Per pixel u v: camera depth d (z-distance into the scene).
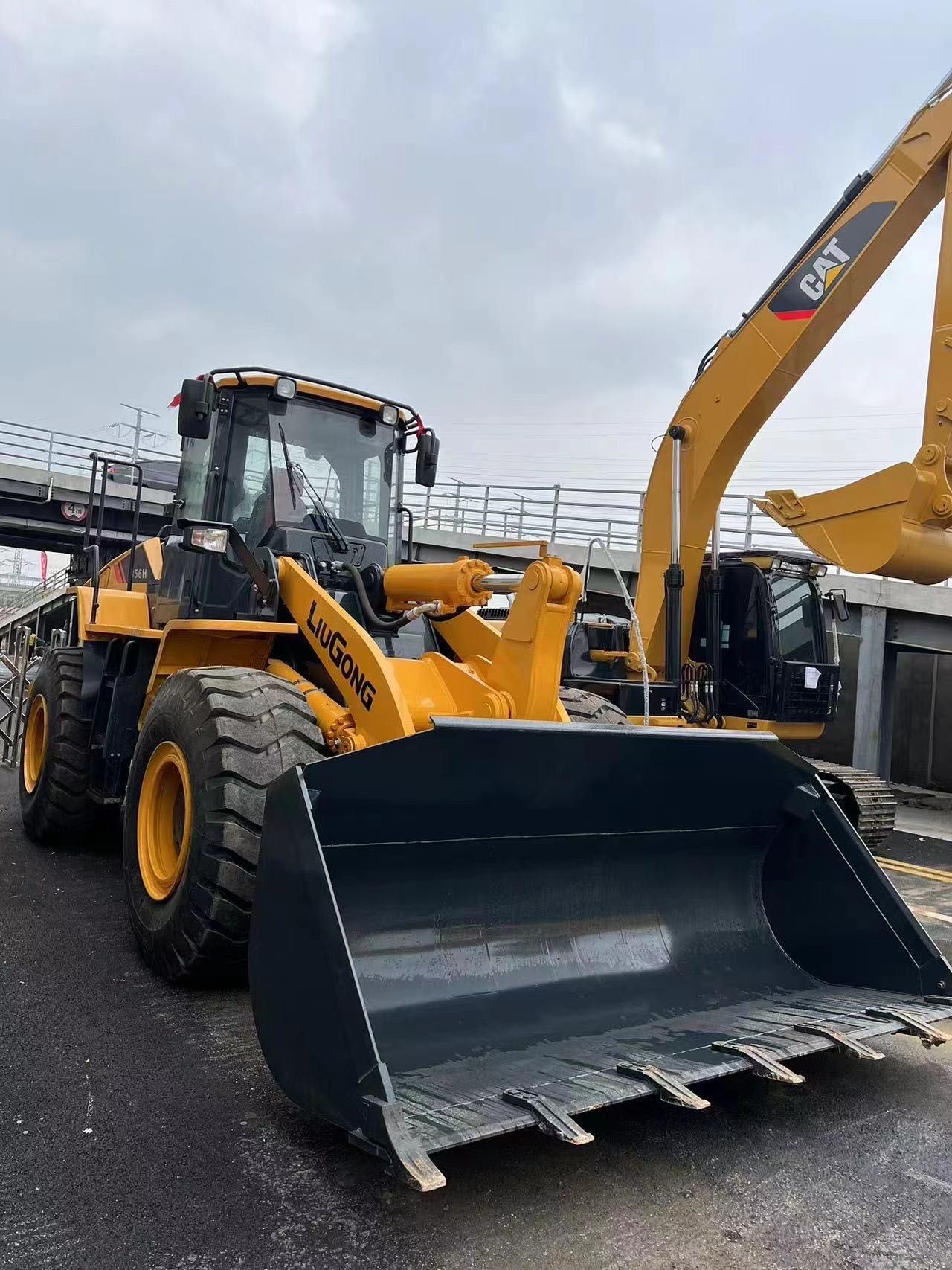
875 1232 2.71
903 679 16.55
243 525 5.49
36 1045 3.70
